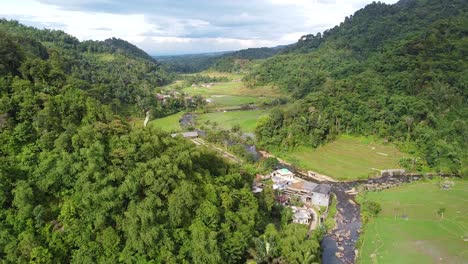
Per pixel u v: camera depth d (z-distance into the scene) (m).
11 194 54.69
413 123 146.62
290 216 83.00
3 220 51.97
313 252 63.66
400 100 155.88
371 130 155.25
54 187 57.44
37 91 73.50
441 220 85.81
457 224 83.44
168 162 62.28
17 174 56.78
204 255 54.31
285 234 68.25
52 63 97.12
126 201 57.78
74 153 60.03
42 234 51.97
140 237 53.34
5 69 77.62
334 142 155.25
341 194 107.88
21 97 68.88
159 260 53.34
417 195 102.56
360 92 172.38
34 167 58.50
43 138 62.44
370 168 127.00
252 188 87.81
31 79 81.31
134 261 52.16
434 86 164.00
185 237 57.06
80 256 50.66
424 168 126.44
